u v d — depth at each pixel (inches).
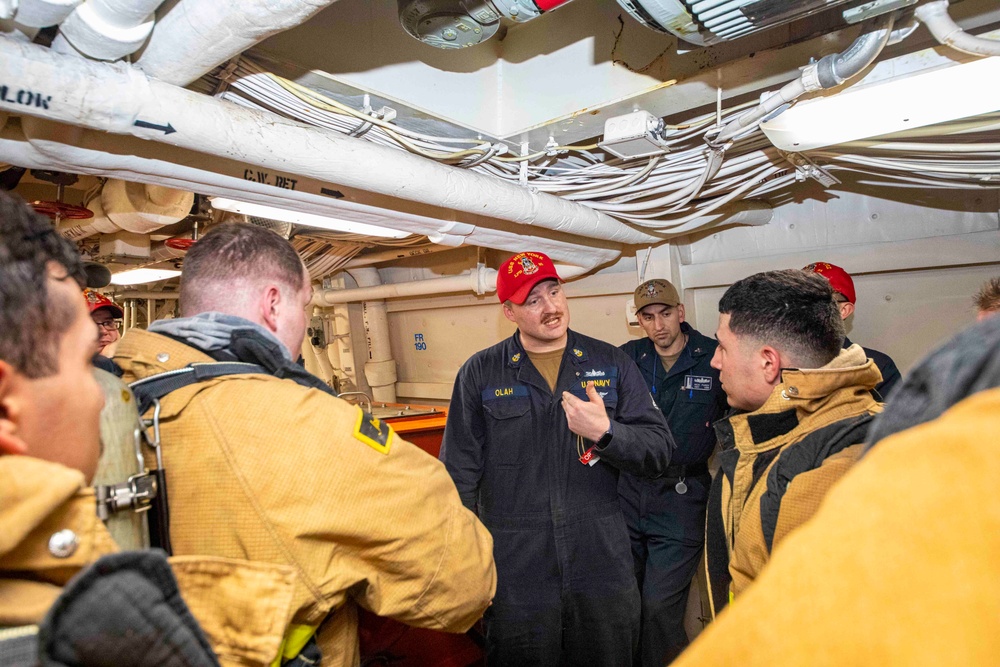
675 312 95.7
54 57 33.4
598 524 68.5
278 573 23.8
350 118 54.8
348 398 128.0
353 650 34.0
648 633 88.5
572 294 122.1
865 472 11.3
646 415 71.1
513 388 71.8
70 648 13.7
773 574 11.1
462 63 65.5
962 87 47.3
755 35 51.9
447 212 77.0
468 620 35.2
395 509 29.4
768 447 36.2
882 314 88.6
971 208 79.4
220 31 34.5
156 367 28.6
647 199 85.3
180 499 26.7
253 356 30.0
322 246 125.7
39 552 16.1
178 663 15.9
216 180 51.4
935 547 9.5
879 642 9.3
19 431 16.4
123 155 43.5
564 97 65.0
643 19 44.4
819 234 93.7
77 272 18.6
